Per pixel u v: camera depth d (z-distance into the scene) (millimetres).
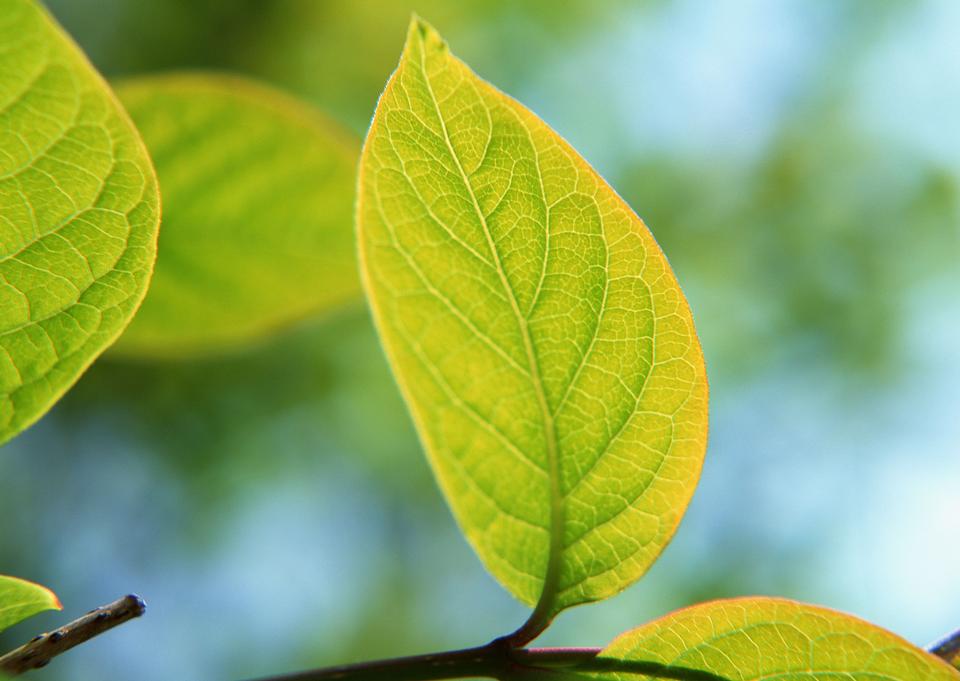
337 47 1713
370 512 1789
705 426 419
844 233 1979
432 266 417
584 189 410
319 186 491
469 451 423
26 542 1461
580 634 1508
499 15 1938
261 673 1646
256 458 1621
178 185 486
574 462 422
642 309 417
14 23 376
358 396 1703
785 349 1920
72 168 388
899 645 407
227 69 1615
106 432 1509
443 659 418
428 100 403
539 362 420
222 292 498
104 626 403
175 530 1576
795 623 410
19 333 401
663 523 422
